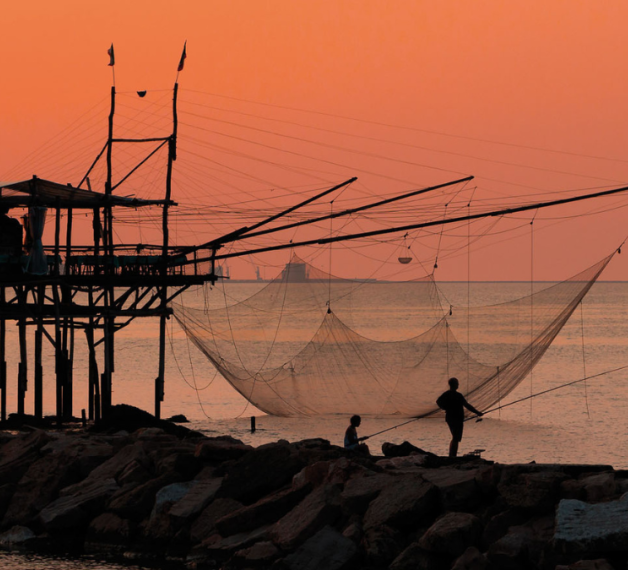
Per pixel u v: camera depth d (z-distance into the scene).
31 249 118.62
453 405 83.44
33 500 73.25
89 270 130.75
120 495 70.56
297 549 56.16
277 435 123.69
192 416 149.38
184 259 133.75
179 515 65.56
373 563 55.91
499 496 57.56
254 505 63.75
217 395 180.12
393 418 133.88
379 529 57.25
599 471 58.28
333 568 55.16
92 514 70.50
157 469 73.56
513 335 160.88
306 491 64.31
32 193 115.00
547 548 50.91
